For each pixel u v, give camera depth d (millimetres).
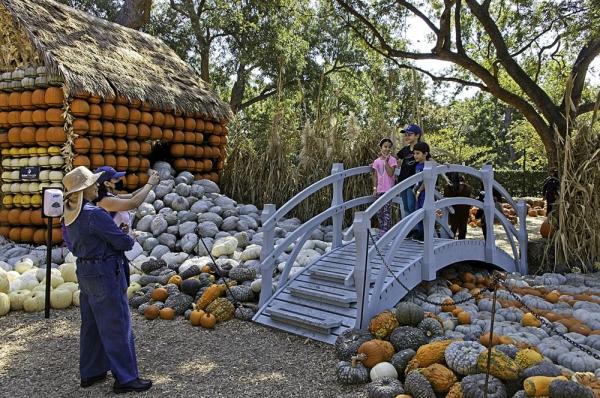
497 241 12047
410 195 8062
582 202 9211
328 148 11992
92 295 4543
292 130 13039
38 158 9992
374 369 4840
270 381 4945
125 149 10781
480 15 15078
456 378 4434
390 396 4383
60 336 6184
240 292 7145
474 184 23234
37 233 9836
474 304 6750
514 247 8812
